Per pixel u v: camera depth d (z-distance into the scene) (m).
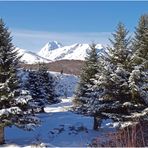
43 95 59.09
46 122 44.47
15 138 34.12
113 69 30.45
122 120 29.30
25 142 31.11
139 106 29.22
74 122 43.94
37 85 59.09
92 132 35.44
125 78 29.84
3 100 30.28
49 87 60.62
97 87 32.25
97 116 32.62
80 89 41.19
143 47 31.17
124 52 30.48
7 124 29.53
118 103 30.20
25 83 58.28
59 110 64.12
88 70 40.84
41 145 28.41
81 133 34.75
